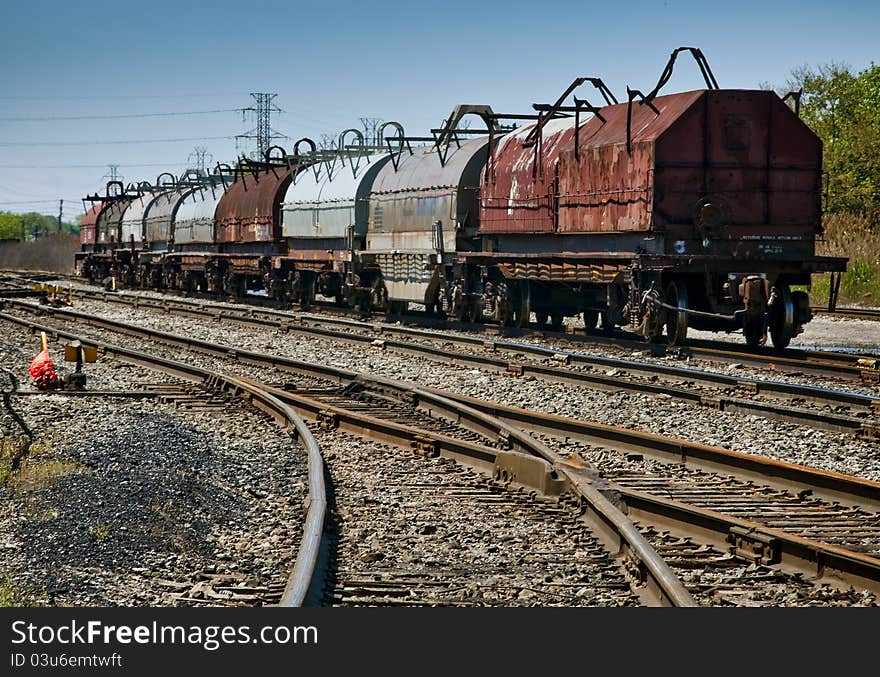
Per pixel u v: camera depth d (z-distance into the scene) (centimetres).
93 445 2141
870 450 2148
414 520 1656
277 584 1326
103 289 10056
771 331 3931
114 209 11319
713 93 3816
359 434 2392
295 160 7275
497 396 2908
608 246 4059
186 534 1562
